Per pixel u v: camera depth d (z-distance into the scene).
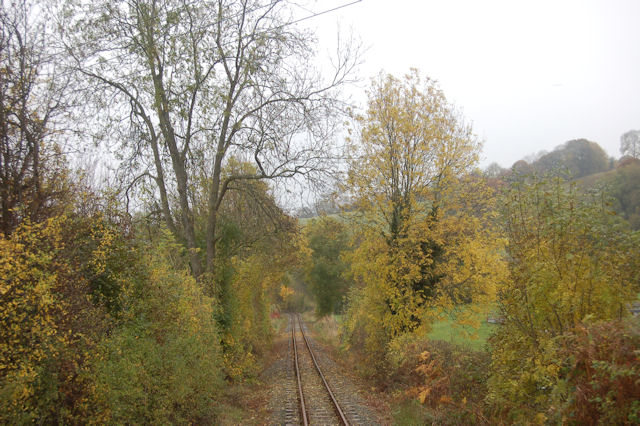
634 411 4.91
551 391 6.78
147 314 8.93
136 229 9.80
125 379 7.15
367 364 18.70
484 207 16.77
